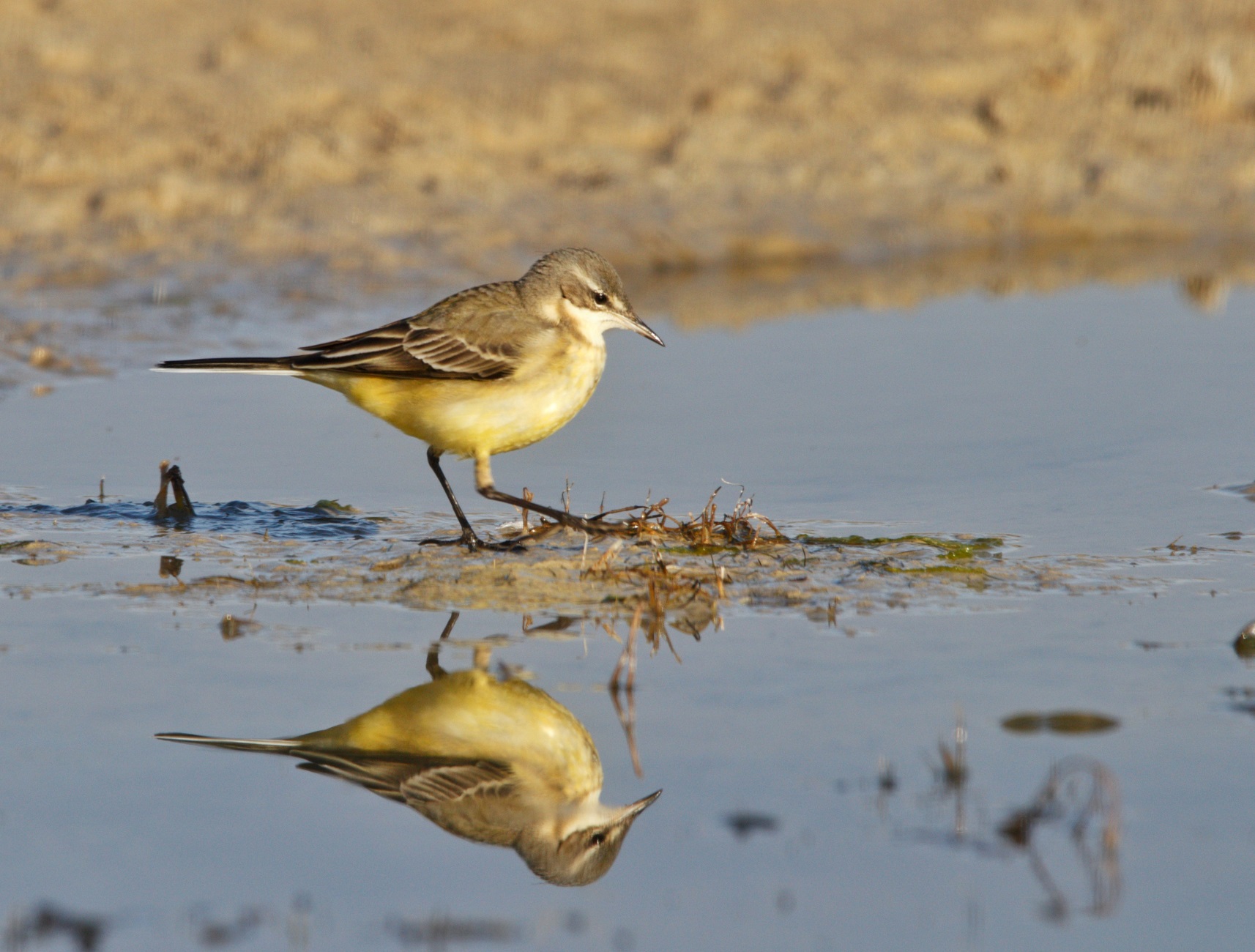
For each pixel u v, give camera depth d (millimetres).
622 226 24547
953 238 25516
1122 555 11758
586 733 8719
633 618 10445
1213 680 9367
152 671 9461
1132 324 20297
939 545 11922
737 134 28438
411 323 12109
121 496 13367
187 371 11992
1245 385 17219
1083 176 28062
